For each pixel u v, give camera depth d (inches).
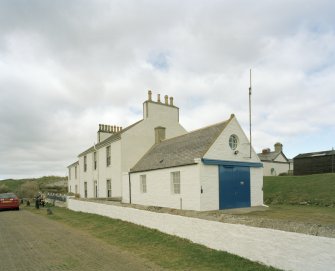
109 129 1250.6
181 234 392.8
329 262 224.2
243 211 591.5
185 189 650.2
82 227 542.3
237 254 307.6
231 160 676.1
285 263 257.9
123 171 936.9
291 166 2116.1
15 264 300.0
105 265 293.9
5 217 727.7
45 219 676.7
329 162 1437.0
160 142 983.0
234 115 713.6
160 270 277.6
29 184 1931.6
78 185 1402.6
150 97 1027.9
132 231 461.7
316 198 754.2
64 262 305.0
